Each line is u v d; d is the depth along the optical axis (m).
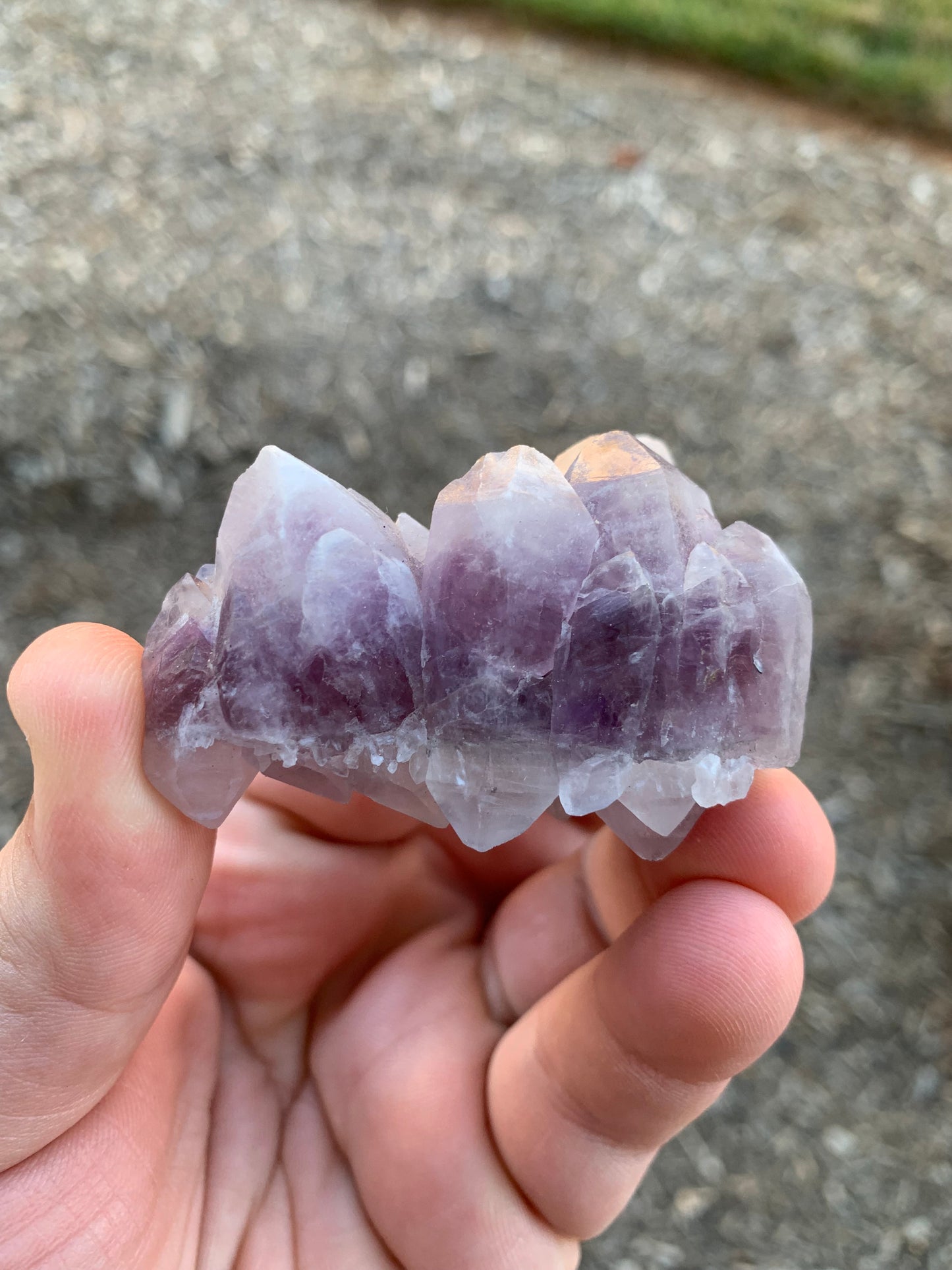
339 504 0.12
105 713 0.11
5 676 0.31
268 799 0.18
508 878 0.20
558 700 0.12
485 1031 0.17
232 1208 0.15
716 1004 0.13
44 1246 0.12
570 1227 0.15
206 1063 0.16
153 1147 0.14
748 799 0.14
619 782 0.12
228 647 0.11
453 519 0.12
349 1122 0.16
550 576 0.12
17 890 0.11
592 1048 0.14
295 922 0.17
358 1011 0.17
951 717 0.33
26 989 0.12
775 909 0.14
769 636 0.12
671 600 0.12
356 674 0.11
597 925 0.17
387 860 0.18
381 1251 0.15
